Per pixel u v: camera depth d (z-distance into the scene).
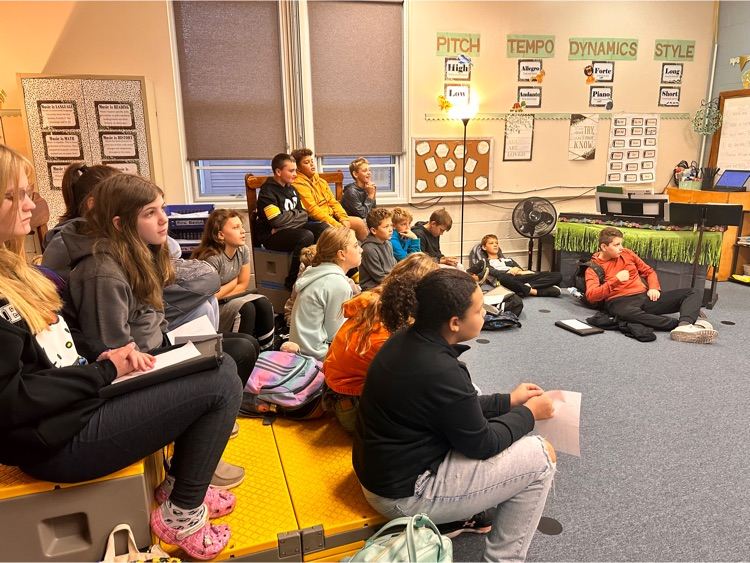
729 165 5.42
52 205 4.06
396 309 1.50
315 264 2.45
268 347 2.79
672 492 1.81
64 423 1.04
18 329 0.99
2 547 1.16
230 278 2.88
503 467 1.32
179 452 1.24
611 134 5.48
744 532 1.61
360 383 1.80
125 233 1.41
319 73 4.66
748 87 5.18
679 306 3.58
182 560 1.32
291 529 1.42
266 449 1.85
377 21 4.69
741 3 5.20
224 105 4.54
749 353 3.12
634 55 5.34
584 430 2.23
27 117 3.92
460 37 4.89
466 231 5.37
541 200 5.00
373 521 1.46
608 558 1.51
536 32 5.06
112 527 1.21
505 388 2.68
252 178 3.85
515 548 1.38
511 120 5.19
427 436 1.32
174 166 4.51
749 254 4.98
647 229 4.23
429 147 5.04
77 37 4.12
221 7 4.37
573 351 3.20
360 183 4.50
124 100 4.04
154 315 1.55
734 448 2.08
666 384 2.69
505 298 3.93
